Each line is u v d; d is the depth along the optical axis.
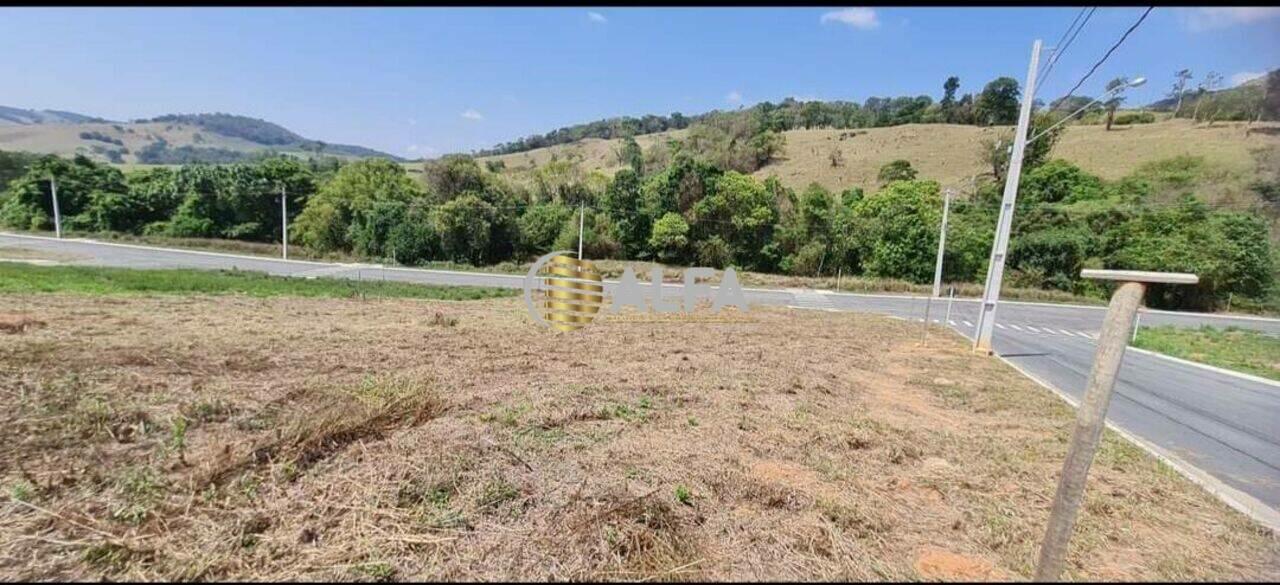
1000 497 3.13
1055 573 1.85
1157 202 25.91
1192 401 6.37
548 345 7.63
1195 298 23.66
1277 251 23.17
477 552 2.24
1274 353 10.70
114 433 3.29
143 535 2.19
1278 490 3.67
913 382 6.40
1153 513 3.04
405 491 2.69
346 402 3.78
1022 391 6.14
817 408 4.85
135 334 6.67
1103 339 1.72
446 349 6.89
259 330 7.56
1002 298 23.72
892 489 3.18
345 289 15.16
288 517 2.39
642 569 2.18
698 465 3.33
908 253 25.80
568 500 2.72
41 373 4.43
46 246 24.11
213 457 2.88
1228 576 2.43
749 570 2.23
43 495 2.49
